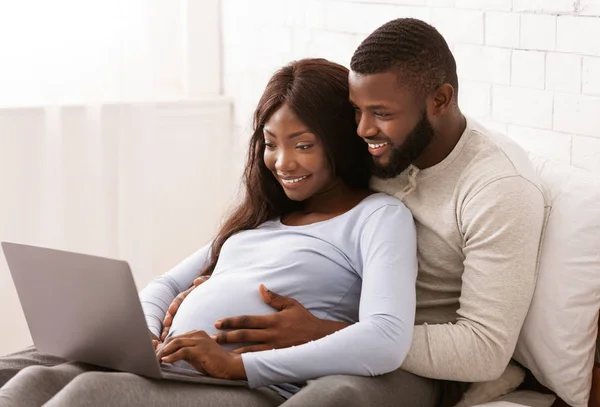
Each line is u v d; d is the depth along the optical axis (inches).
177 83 136.0
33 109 122.3
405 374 73.4
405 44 71.9
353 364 69.6
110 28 125.8
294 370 69.6
